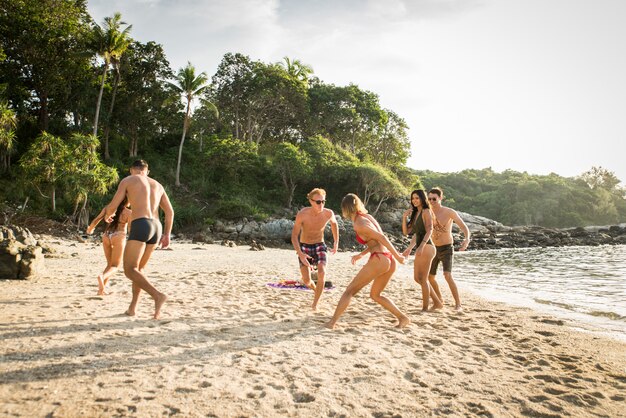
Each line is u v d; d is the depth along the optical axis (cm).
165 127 4500
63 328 404
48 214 2775
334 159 4397
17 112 3353
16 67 3334
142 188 471
